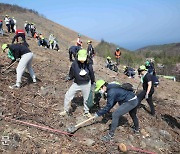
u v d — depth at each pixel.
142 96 7.13
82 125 5.85
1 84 6.88
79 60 5.54
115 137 5.68
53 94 7.16
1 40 13.54
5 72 7.77
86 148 5.09
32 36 20.94
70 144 5.11
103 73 12.00
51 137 5.19
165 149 5.83
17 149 4.64
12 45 6.70
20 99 6.38
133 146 5.58
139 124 6.55
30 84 7.41
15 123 5.32
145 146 5.72
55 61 11.15
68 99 5.93
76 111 6.41
